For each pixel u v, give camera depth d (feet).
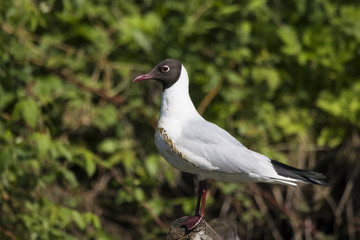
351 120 33.35
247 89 33.94
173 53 33.58
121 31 33.88
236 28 33.50
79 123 33.73
